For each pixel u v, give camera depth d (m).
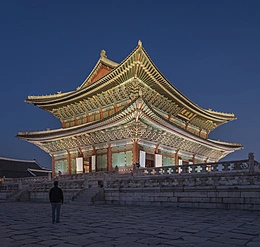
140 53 36.84
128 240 9.77
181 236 10.38
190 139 49.44
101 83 44.12
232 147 61.06
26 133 51.34
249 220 14.31
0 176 71.94
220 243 9.13
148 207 22.19
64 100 51.06
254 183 19.22
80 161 47.50
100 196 26.14
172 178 22.97
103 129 42.81
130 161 41.00
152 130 42.41
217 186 20.34
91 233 11.21
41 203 29.95
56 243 9.41
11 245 9.15
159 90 45.47
